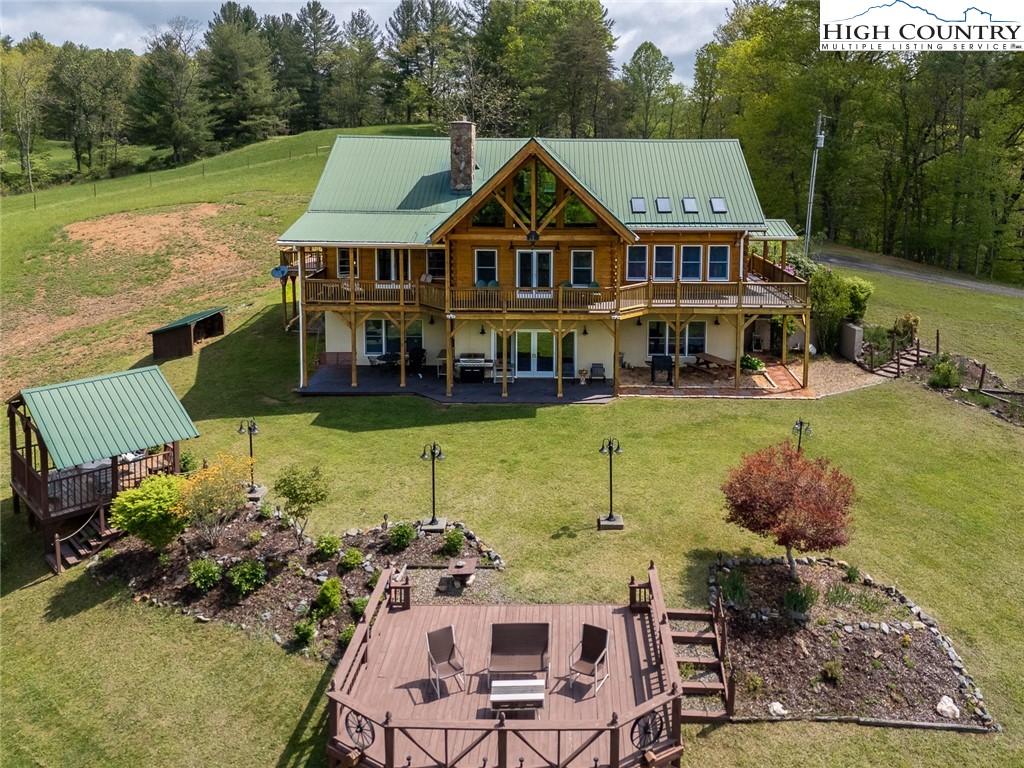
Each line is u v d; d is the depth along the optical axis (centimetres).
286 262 3569
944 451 2314
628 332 3081
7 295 4428
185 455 2211
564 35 6825
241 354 3334
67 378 3341
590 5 7775
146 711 1399
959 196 4778
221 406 2772
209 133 8744
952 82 4547
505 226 2781
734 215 2916
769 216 5288
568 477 2152
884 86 4928
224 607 1625
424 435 2466
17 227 5459
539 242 2884
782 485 1579
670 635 1298
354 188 3172
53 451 1841
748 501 1590
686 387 2883
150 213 5694
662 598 1418
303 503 1792
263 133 9269
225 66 9162
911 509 1977
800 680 1374
